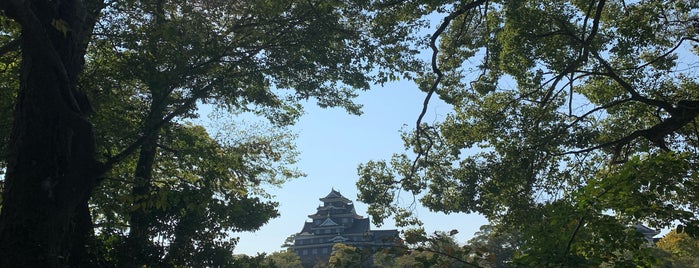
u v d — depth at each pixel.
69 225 9.62
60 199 8.82
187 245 14.20
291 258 72.25
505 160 16.77
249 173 19.78
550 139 15.98
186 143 16.47
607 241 5.95
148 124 13.93
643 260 6.17
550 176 16.66
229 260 14.93
